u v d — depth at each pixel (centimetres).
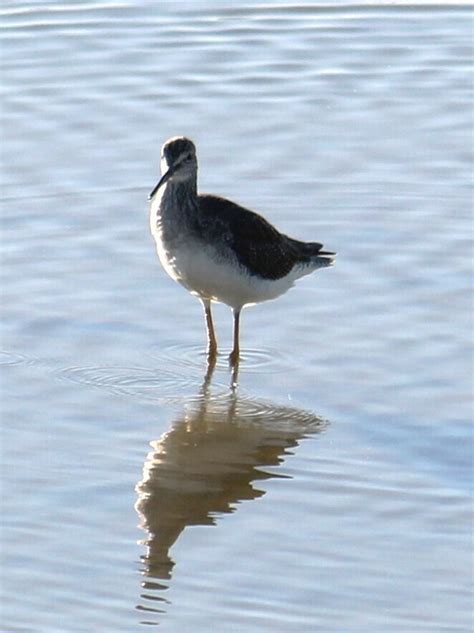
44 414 1492
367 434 1452
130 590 1207
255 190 1948
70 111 2109
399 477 1370
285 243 1612
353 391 1534
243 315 1698
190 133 2067
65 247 1816
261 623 1162
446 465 1388
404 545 1261
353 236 1844
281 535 1281
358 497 1339
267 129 2084
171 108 2131
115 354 1616
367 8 2391
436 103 2142
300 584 1211
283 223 1873
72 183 1948
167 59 2252
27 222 1864
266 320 1688
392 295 1711
